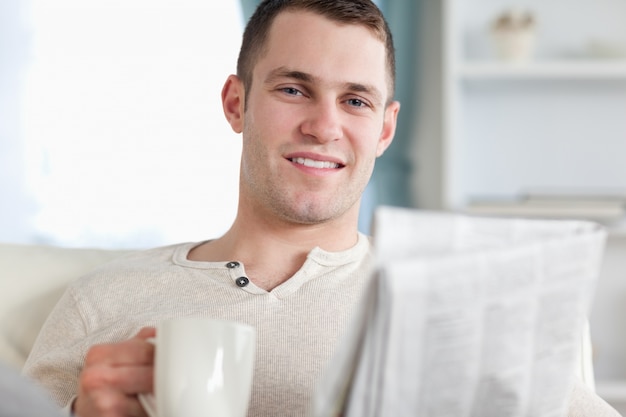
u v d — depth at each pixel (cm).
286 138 155
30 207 353
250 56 163
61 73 353
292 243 160
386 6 334
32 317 167
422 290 85
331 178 156
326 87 155
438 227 93
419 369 88
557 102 322
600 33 321
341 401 89
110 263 167
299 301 149
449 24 307
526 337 97
